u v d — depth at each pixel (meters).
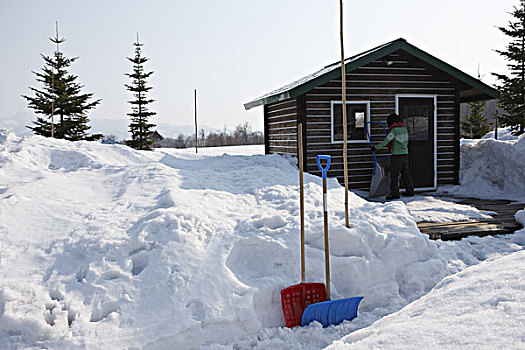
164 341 3.20
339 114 8.99
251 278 3.90
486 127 32.66
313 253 4.17
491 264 2.92
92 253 3.87
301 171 3.89
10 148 6.86
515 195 8.73
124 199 4.98
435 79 9.55
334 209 4.95
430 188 9.62
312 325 3.62
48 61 31.33
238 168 7.62
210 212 4.65
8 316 3.22
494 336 1.91
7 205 4.48
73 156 6.91
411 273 4.39
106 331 3.20
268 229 4.32
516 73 26.47
